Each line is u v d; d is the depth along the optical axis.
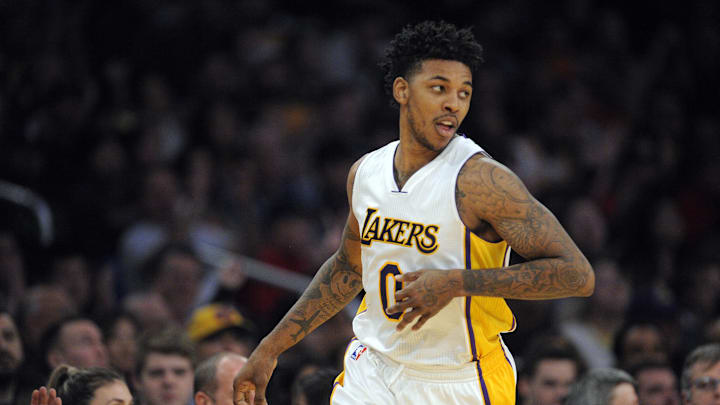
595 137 38.53
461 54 11.53
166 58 35.06
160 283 24.30
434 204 11.58
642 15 43.88
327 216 31.73
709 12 44.31
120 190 29.34
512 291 10.94
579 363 19.55
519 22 41.75
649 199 35.22
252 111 34.84
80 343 18.64
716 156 39.12
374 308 12.11
